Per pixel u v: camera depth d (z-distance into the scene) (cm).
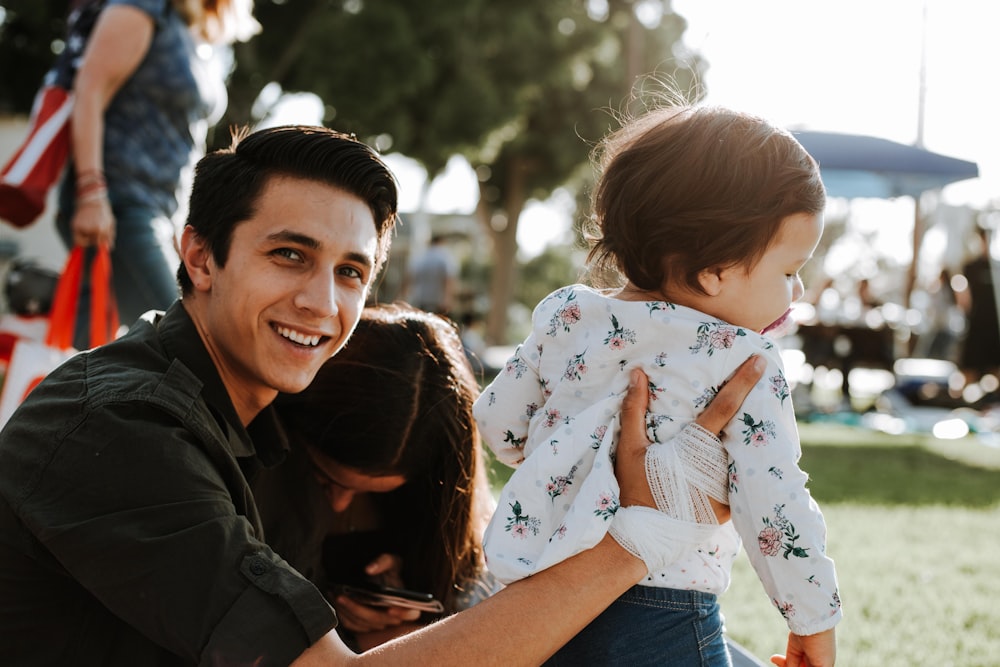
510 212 2520
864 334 1082
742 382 157
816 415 1038
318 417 191
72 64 291
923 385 1088
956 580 341
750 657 200
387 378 192
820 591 150
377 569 211
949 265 1157
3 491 135
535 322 181
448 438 202
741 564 373
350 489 206
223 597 128
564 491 159
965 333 1053
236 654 125
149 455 134
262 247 148
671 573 159
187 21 299
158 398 139
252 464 163
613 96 2336
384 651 133
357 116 1620
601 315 169
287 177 149
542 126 2380
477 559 220
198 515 132
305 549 194
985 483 573
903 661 258
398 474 201
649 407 161
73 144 282
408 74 1600
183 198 309
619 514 150
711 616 163
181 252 157
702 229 159
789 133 168
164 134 296
